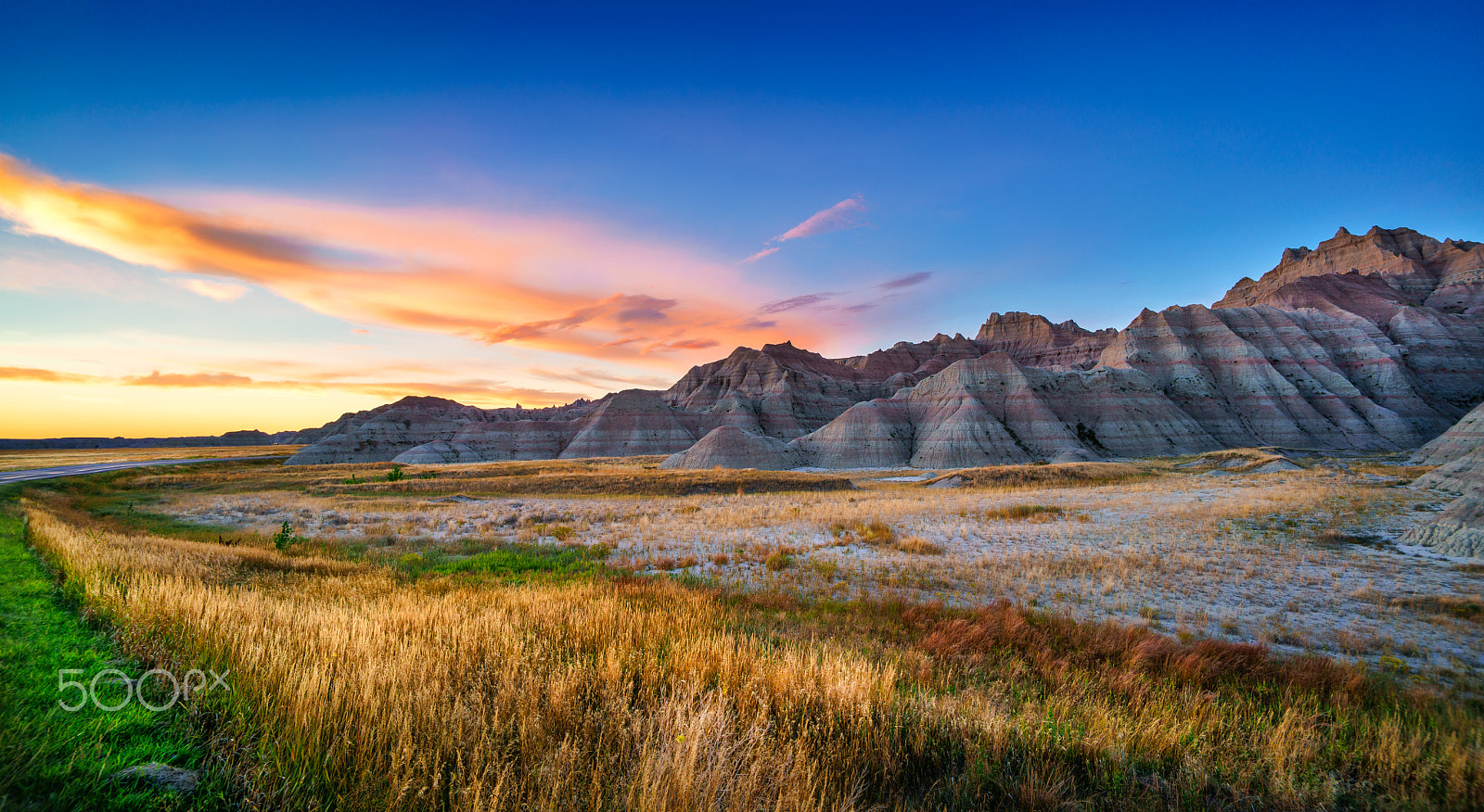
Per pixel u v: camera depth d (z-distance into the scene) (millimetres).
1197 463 64562
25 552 12930
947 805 4379
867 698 5395
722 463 78500
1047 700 6648
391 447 127688
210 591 8789
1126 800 4465
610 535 22641
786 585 14141
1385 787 5168
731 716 4977
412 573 15414
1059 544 19516
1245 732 6090
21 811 3131
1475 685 8562
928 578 14742
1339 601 13102
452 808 3588
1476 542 17516
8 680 4840
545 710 4930
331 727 4281
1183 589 13992
